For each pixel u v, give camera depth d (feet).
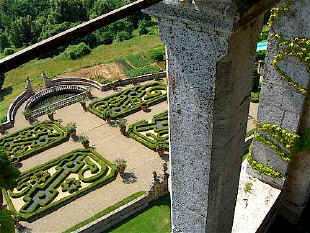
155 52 107.14
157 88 88.53
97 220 51.06
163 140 68.80
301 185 40.91
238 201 39.27
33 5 178.29
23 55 10.57
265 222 39.17
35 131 77.30
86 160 66.49
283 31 31.35
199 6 14.05
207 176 19.56
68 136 74.33
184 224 23.31
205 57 15.72
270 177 40.11
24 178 63.26
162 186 54.24
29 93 92.84
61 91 95.50
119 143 71.00
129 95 86.74
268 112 36.63
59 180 62.08
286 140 36.60
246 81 18.30
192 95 17.33
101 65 107.14
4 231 13.41
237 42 15.51
